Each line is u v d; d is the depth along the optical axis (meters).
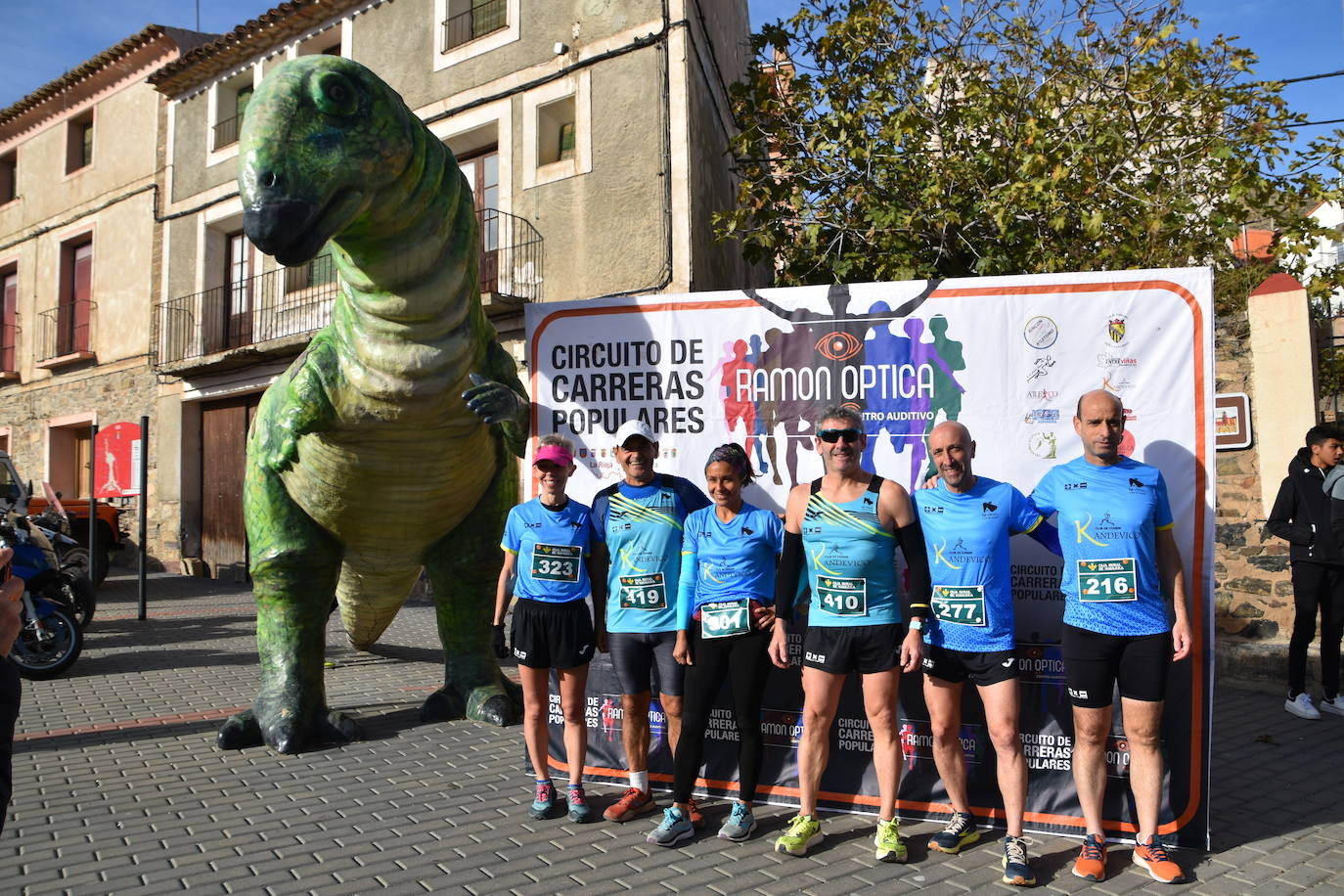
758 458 4.54
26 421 19.66
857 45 9.89
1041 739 3.93
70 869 3.52
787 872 3.47
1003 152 9.41
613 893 3.28
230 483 16.02
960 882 3.38
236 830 3.93
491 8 12.23
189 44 16.78
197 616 11.10
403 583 6.23
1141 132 9.48
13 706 1.87
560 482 4.10
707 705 3.80
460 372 4.86
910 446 4.31
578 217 11.06
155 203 16.91
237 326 15.93
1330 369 7.37
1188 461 3.95
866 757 4.11
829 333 4.45
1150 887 3.34
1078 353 4.12
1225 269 8.77
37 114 19.45
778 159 10.52
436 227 4.56
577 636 4.03
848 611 3.61
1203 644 3.80
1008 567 3.59
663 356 4.68
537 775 4.10
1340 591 5.84
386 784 4.60
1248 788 4.50
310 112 4.05
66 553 10.56
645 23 10.70
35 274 19.45
